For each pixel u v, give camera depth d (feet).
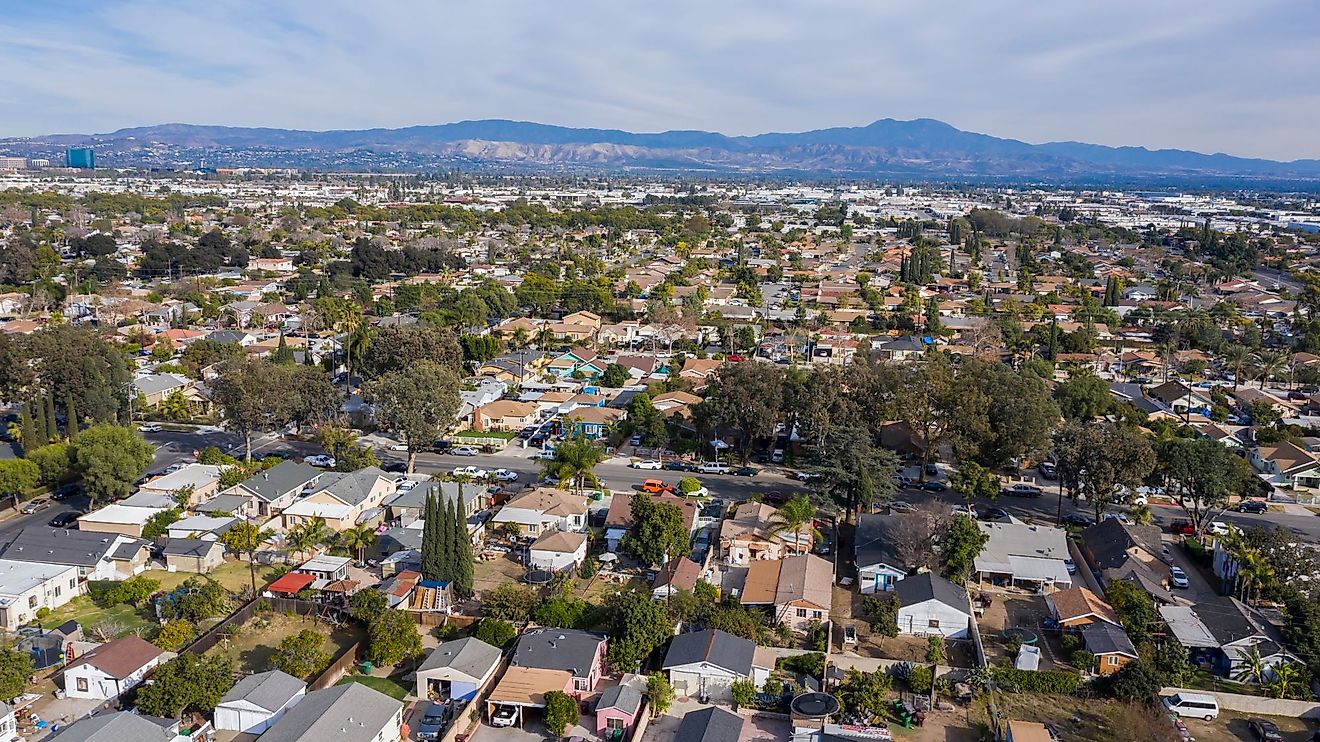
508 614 255.91
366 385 411.34
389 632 239.09
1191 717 222.89
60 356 422.41
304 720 195.72
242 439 432.25
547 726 212.43
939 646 248.93
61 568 274.16
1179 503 360.89
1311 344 611.47
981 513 346.54
